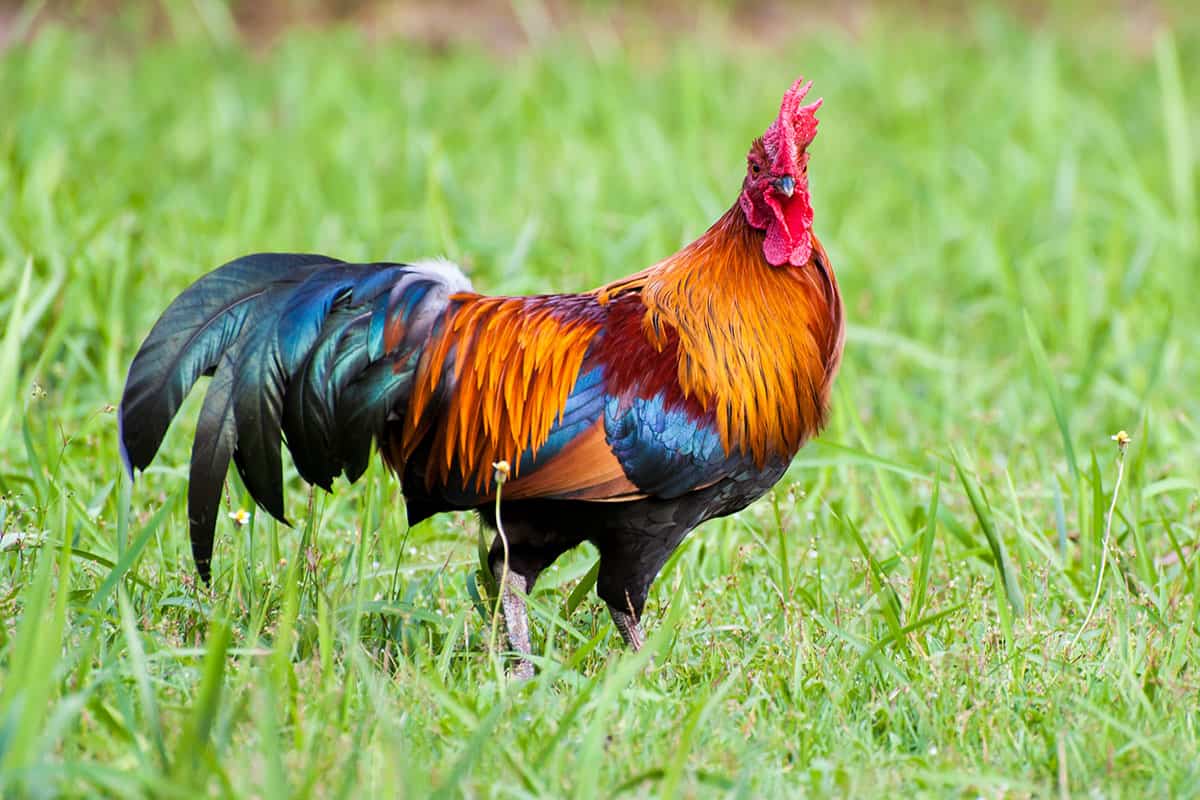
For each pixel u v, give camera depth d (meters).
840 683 16.67
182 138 43.81
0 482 20.39
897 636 16.70
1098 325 29.91
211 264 30.61
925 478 20.55
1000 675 16.98
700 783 13.74
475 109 50.53
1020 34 65.62
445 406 17.42
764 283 17.80
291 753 13.77
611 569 17.91
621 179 41.41
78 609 16.69
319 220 35.41
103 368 25.67
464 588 19.77
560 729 14.29
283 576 18.30
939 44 63.72
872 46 61.47
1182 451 23.06
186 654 15.27
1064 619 18.88
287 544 20.38
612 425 17.02
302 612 17.53
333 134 44.81
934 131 48.31
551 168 42.72
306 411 16.78
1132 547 21.73
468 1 65.00
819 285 18.22
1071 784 14.57
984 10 68.75
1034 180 41.66
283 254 17.47
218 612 16.77
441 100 50.97
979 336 32.44
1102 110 50.50
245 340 16.48
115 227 30.23
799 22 68.06
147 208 33.41
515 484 17.28
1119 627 16.92
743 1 68.94
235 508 20.17
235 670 16.27
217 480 16.11
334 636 16.59
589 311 17.75
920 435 26.16
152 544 19.56
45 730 13.48
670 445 17.06
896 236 39.69
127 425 15.90
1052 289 35.00
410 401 17.39
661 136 43.62
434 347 17.31
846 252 35.28
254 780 13.12
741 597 19.42
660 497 17.34
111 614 17.06
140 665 13.59
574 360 17.27
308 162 40.91
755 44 64.94
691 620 18.31
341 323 17.02
